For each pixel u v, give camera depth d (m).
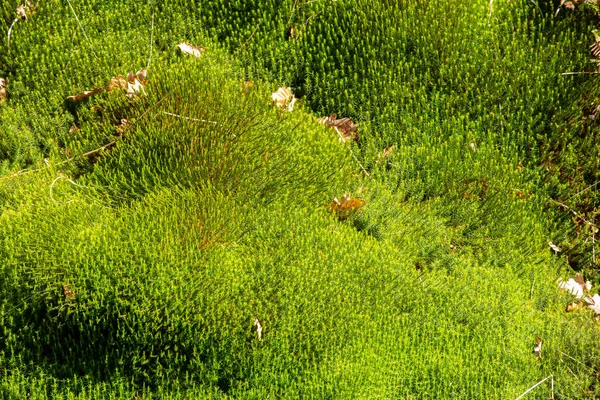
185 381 3.34
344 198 4.22
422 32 5.02
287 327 3.42
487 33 5.04
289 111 4.72
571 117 4.82
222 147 4.17
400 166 4.69
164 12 5.20
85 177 4.10
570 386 3.54
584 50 4.96
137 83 4.54
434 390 3.46
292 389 3.32
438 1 5.09
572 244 4.51
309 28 5.16
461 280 4.05
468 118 4.82
